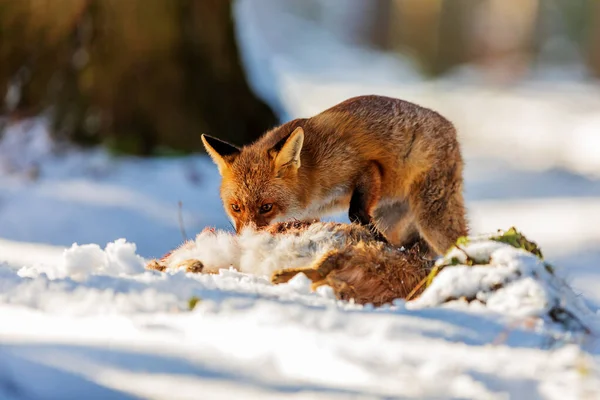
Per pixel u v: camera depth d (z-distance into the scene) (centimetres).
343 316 574
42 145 2169
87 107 2223
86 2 2241
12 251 1211
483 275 662
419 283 737
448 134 1241
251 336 518
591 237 2088
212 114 2308
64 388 427
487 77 8169
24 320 549
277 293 654
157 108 2238
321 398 427
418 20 9288
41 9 2261
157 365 462
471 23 9212
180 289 634
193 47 2284
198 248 795
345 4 11575
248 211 1171
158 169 2130
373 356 497
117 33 2233
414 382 461
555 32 9475
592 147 4197
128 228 1769
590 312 709
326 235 762
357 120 1193
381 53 9931
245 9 2736
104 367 455
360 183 1171
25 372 444
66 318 559
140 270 736
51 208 1814
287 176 1171
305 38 10300
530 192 2906
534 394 470
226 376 452
